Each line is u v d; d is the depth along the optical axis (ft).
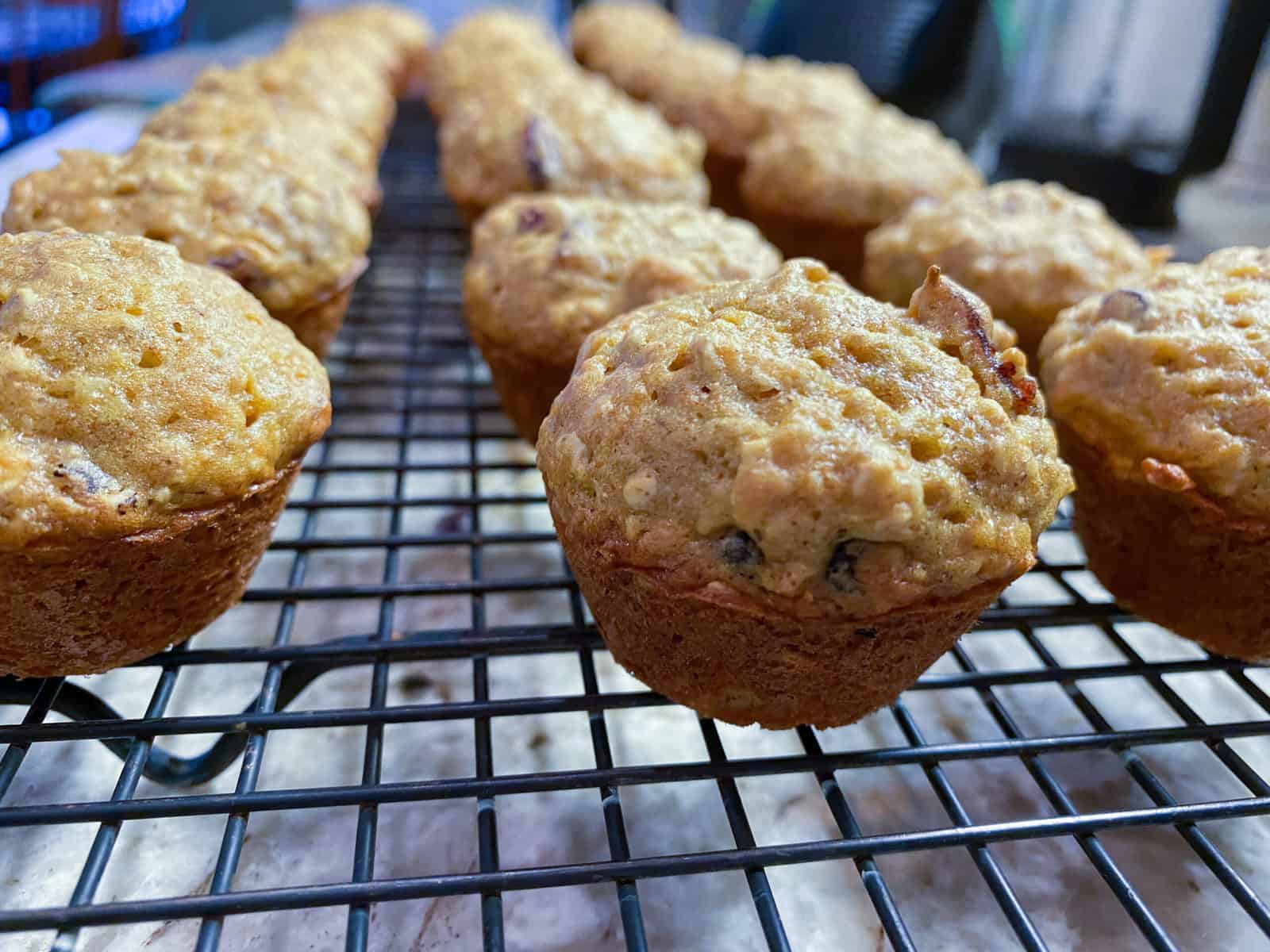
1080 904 0.29
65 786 0.30
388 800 0.26
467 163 0.60
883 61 0.94
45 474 0.26
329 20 1.08
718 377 0.27
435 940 0.26
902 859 0.30
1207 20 0.69
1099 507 0.37
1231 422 0.32
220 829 0.29
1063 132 0.79
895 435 0.26
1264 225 0.79
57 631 0.29
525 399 0.45
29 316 0.28
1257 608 0.34
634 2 1.33
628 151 0.57
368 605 0.39
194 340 0.30
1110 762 0.34
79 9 1.00
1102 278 0.46
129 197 0.40
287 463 0.32
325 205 0.45
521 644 0.33
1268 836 0.31
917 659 0.30
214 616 0.33
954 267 0.48
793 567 0.26
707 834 0.30
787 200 0.64
